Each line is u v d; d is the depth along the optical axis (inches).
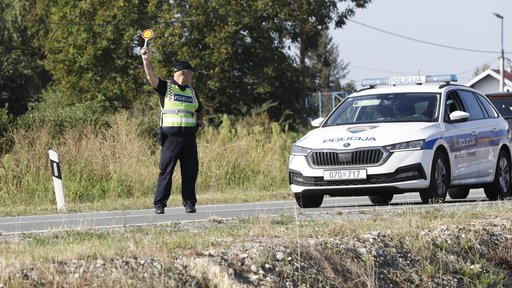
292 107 5693.9
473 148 1459.2
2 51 5816.9
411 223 948.6
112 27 5093.5
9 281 637.3
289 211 1226.0
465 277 872.3
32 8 6018.7
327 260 791.1
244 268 735.7
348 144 1318.9
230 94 5128.0
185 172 1256.8
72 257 700.0
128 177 1935.3
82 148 2000.5
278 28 5177.2
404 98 1444.4
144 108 4591.5
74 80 5359.3
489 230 964.0
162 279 676.7
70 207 1605.6
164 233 879.7
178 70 1230.9
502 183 1560.0
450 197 1688.0
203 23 4958.2
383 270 828.0
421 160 1311.5
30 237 896.9
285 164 2217.0
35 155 1942.7
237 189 2100.1
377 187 1302.9
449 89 1473.9
